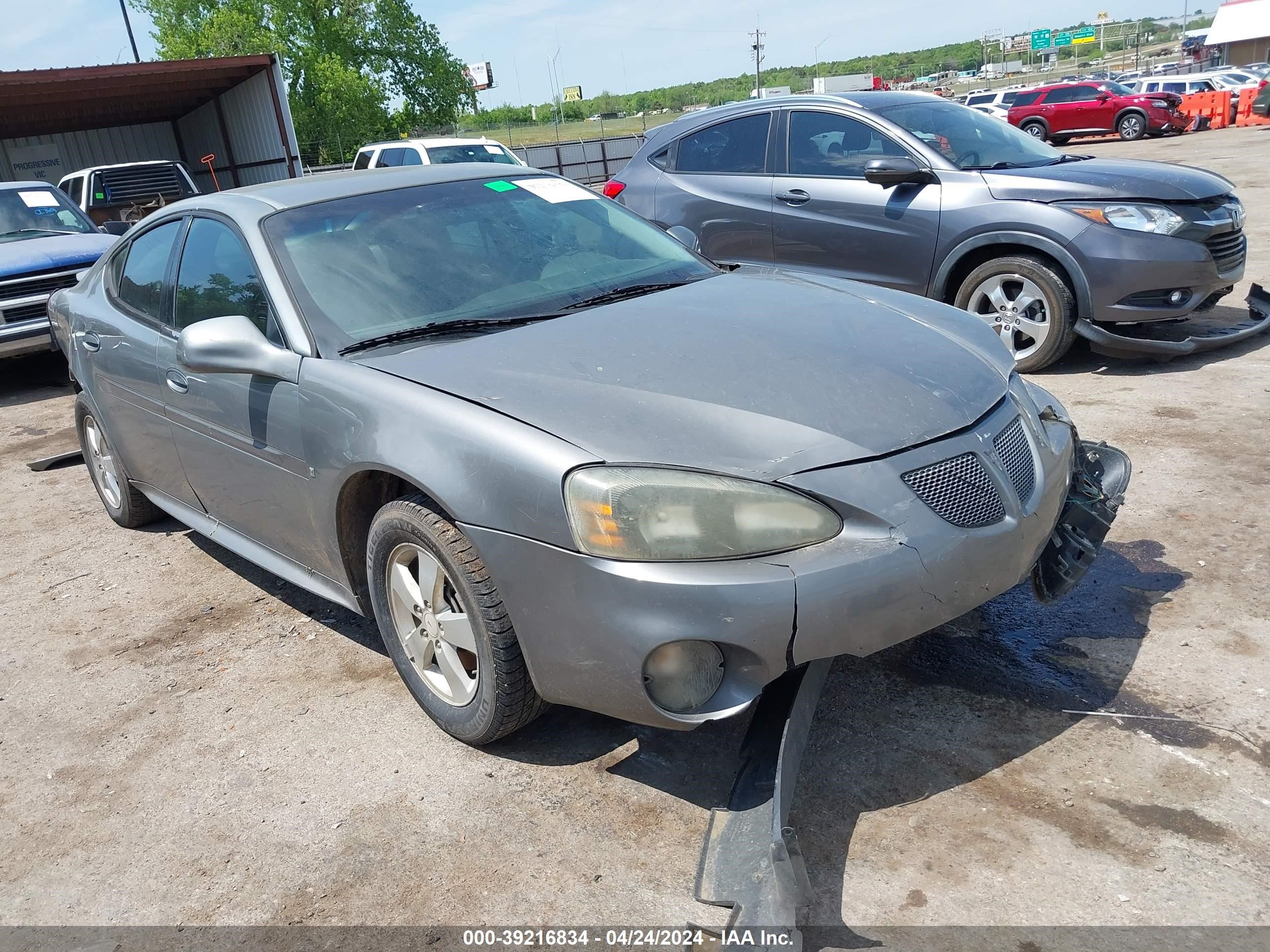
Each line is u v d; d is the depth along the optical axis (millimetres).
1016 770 2383
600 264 3322
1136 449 4344
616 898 2109
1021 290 5504
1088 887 2012
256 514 3260
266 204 3293
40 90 19672
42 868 2416
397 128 44938
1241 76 31344
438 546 2436
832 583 2080
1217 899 1951
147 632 3605
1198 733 2447
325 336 2826
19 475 5809
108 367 3939
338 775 2637
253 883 2279
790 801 2066
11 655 3535
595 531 2139
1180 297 5168
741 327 2717
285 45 42312
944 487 2258
